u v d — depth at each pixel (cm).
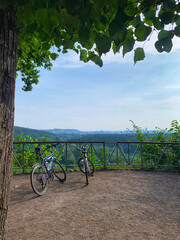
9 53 173
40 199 433
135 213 355
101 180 595
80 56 291
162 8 162
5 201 179
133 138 902
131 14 157
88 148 791
